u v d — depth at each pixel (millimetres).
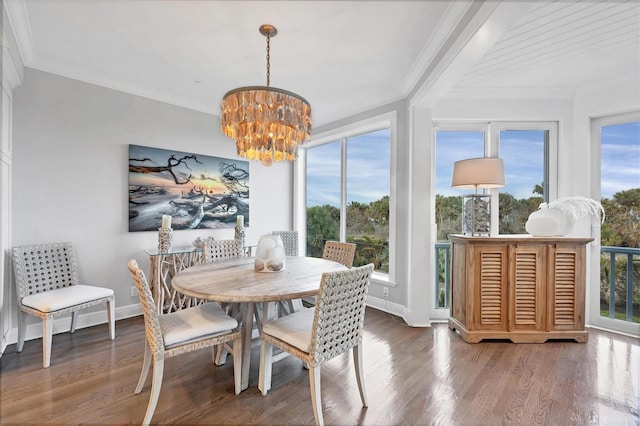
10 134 2496
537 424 1665
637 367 2275
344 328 1730
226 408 1771
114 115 3129
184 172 3633
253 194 4434
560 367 2271
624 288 3039
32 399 1819
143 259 3336
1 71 2166
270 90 2008
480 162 2740
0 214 2336
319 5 1968
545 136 3369
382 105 3652
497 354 2486
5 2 1939
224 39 2373
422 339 2793
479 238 2723
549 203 3064
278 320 1941
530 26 2176
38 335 2680
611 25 2170
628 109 2967
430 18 2102
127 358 2336
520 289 2736
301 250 4988
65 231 2842
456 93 3287
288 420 1681
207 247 2916
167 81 3145
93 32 2281
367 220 4086
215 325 1854
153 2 1942
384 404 1829
